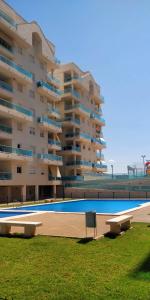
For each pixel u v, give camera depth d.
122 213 22.11
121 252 10.05
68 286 6.95
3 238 12.69
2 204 36.94
